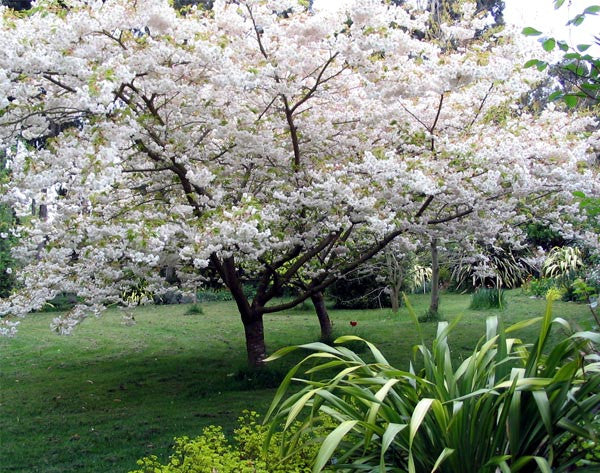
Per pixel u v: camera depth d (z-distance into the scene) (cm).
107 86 445
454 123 693
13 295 691
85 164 488
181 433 516
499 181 599
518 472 254
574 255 1348
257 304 768
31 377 827
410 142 646
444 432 251
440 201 666
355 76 659
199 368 855
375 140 700
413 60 625
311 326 1260
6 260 1380
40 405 655
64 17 511
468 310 1359
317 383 289
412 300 1680
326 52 624
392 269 1366
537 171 616
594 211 334
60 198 640
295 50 571
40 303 682
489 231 727
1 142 535
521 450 257
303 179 683
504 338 282
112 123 517
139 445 489
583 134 628
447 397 268
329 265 771
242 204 552
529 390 249
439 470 261
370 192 606
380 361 305
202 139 662
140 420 570
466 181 601
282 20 601
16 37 470
